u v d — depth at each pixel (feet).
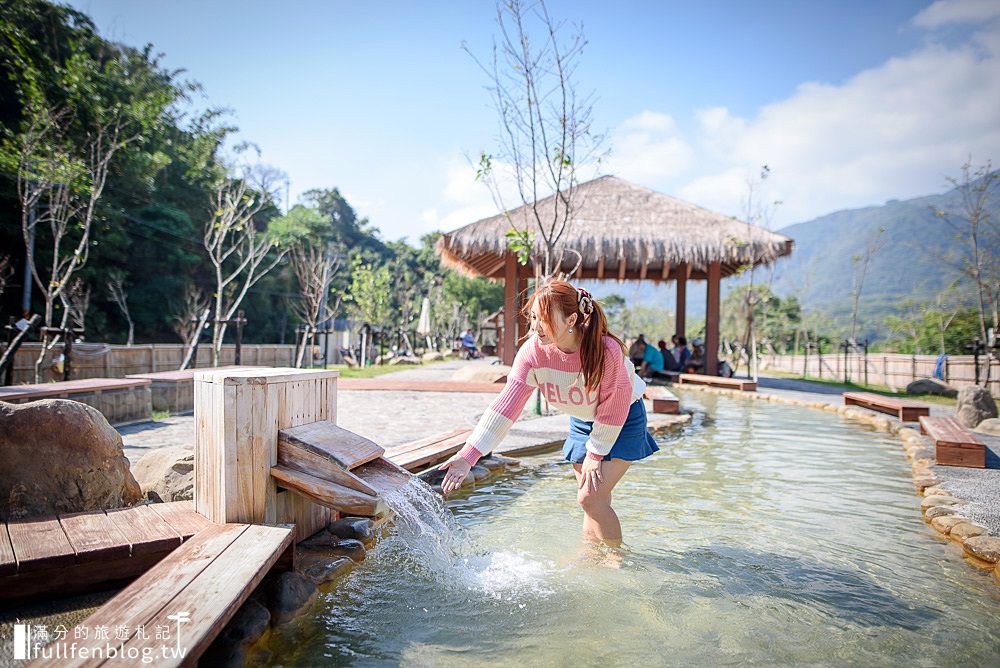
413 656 7.36
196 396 10.04
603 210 53.78
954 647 7.66
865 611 8.70
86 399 22.61
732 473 17.90
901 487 16.34
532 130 32.22
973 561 10.74
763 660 7.30
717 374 55.83
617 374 9.78
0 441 9.61
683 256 49.52
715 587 9.45
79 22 85.97
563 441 21.80
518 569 10.07
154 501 11.78
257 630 7.51
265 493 9.52
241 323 51.57
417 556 10.62
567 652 7.48
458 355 111.45
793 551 11.14
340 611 8.58
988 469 17.85
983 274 56.70
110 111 75.82
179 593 6.77
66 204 42.06
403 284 175.22
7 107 67.05
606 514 10.69
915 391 48.47
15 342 29.01
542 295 9.69
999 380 45.27
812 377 75.82
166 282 102.83
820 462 19.72
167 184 110.22
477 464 17.42
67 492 10.04
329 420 11.89
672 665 7.18
